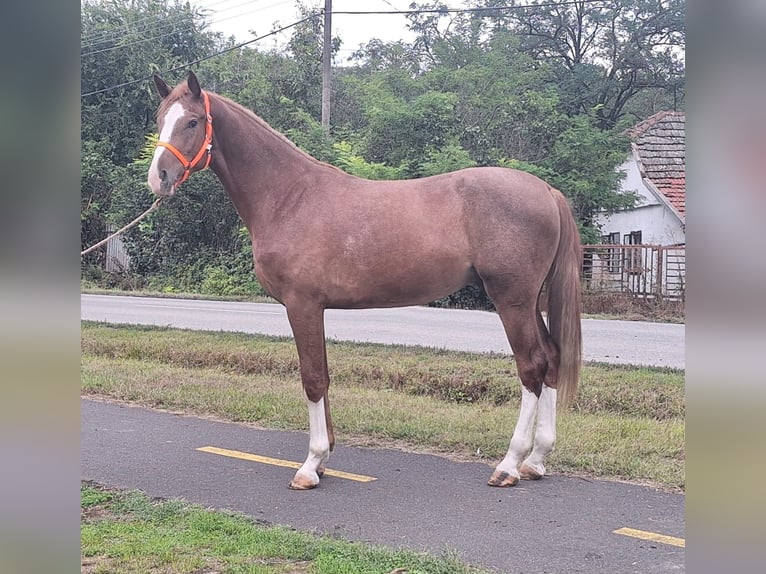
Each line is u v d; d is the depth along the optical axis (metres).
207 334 11.57
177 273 23.83
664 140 20.95
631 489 4.87
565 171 20.47
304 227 4.96
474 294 17.17
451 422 6.40
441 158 19.34
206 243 24.31
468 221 4.85
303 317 4.98
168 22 27.92
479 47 24.28
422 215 4.89
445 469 5.35
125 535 3.94
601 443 5.71
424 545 3.88
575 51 27.34
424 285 4.93
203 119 5.00
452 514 4.39
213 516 4.22
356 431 6.33
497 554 3.77
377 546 3.79
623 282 17.97
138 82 26.44
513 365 8.66
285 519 4.31
